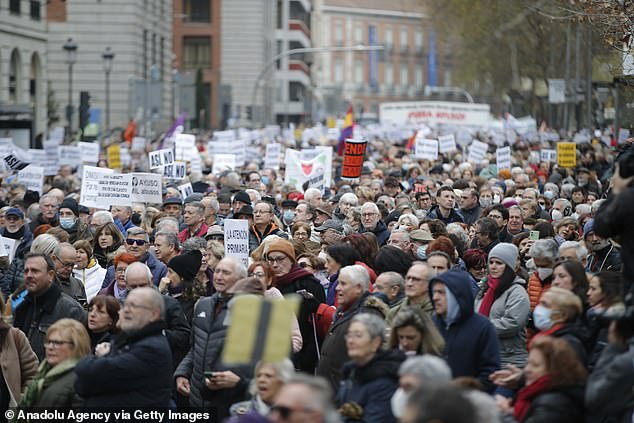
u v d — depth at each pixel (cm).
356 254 2850
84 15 15150
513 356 2491
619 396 1820
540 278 2694
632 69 4619
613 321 1852
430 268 2306
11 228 3806
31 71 13750
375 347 1978
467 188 4338
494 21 12769
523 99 14725
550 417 1836
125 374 2044
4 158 5097
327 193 5547
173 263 2747
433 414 1381
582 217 4022
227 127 15862
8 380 2367
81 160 6412
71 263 3008
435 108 11331
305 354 2591
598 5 4606
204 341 2317
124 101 15200
